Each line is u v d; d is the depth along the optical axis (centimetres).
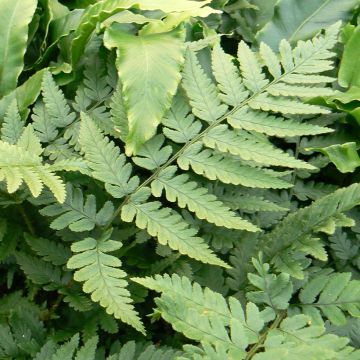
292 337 93
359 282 96
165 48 106
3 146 99
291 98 116
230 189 110
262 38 124
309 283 97
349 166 110
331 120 116
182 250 99
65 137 109
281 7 125
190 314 91
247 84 108
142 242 107
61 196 96
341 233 110
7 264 109
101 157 103
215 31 129
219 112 106
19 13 114
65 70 114
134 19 111
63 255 106
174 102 106
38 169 98
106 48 114
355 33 116
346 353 90
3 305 105
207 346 89
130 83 104
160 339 108
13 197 105
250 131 110
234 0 134
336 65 124
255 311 94
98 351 101
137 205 103
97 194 109
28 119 117
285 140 117
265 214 111
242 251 106
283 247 103
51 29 120
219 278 106
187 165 104
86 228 103
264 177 103
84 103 112
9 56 114
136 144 103
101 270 99
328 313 95
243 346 91
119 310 96
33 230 108
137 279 94
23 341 100
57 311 108
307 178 119
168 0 110
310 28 125
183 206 102
